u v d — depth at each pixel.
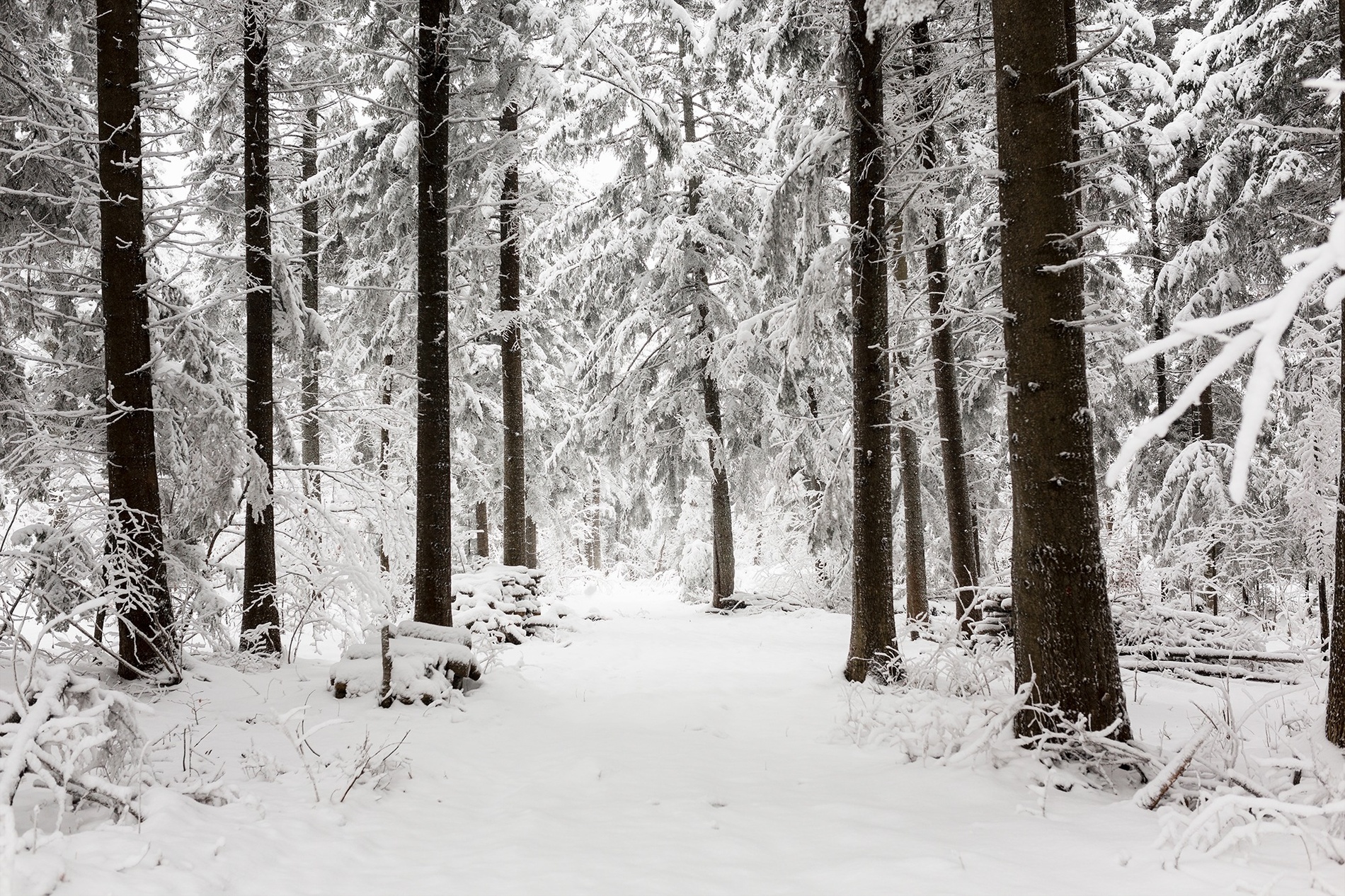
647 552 37.53
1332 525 13.83
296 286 10.98
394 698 7.55
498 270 16.23
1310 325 13.95
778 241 10.30
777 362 16.83
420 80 9.77
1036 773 5.12
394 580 12.02
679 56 16.75
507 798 5.12
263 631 9.51
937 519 18.14
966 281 13.48
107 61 8.10
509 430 15.70
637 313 17.61
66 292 8.52
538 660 11.21
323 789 4.84
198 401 9.03
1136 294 16.73
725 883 3.62
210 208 9.51
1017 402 5.90
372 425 15.00
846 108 9.25
